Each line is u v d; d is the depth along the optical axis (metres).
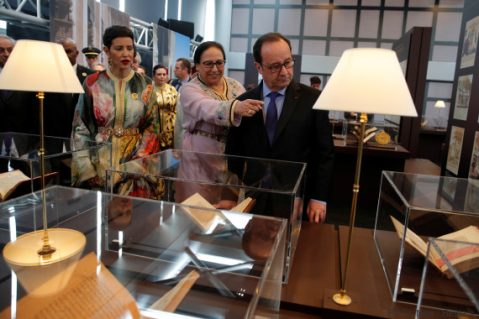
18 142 1.75
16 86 0.95
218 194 1.12
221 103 1.44
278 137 1.50
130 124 1.85
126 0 6.06
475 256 0.84
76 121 1.86
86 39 3.61
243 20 10.01
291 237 1.00
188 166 1.35
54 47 1.00
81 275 0.80
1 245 0.89
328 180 1.50
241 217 0.92
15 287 0.74
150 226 0.97
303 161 1.52
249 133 1.55
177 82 3.84
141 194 1.21
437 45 9.16
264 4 9.84
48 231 0.97
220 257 0.86
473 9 2.53
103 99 1.78
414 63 4.11
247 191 1.05
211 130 1.62
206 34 10.00
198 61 1.64
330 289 0.95
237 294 0.76
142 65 5.19
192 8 8.98
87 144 1.67
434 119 7.66
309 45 9.80
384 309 0.88
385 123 4.12
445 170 2.97
